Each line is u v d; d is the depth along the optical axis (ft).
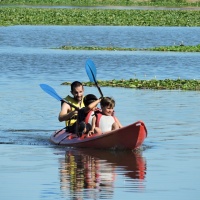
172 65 262.06
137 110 156.66
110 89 194.18
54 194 90.43
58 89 192.44
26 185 94.73
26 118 147.54
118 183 95.96
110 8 633.61
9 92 184.24
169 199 88.28
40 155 114.42
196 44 370.94
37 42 359.46
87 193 90.94
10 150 117.91
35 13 526.57
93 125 122.62
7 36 386.73
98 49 326.65
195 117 148.05
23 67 247.50
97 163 108.68
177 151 116.67
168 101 171.01
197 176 99.71
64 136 124.77
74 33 414.82
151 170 103.60
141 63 267.39
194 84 202.28
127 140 117.50
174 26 494.18
